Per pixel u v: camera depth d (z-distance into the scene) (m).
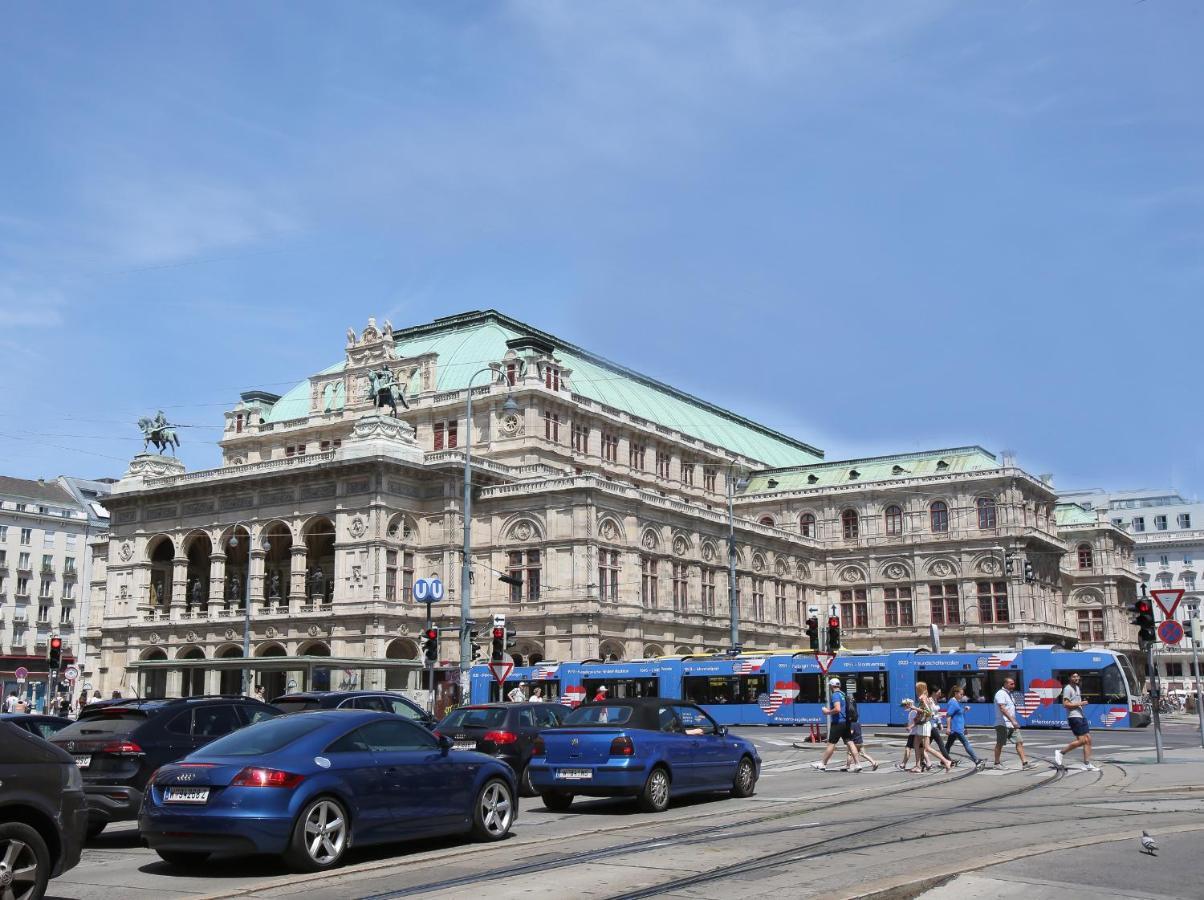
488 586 89.25
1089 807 24.81
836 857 17.89
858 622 118.19
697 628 97.00
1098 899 14.54
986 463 117.31
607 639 85.56
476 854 18.94
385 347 106.62
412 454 90.12
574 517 85.81
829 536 120.94
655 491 112.31
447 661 86.88
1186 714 108.88
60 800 14.46
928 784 31.08
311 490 89.75
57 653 54.56
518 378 100.12
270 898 15.27
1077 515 139.38
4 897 13.59
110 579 100.00
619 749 24.61
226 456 115.44
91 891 16.36
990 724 68.25
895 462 122.88
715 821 22.88
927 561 115.00
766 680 72.44
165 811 17.28
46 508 139.00
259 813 16.92
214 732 23.80
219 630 92.19
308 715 19.16
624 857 18.06
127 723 23.45
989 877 15.84
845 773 36.06
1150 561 170.00
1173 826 21.34
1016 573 108.50
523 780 29.91
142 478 99.94
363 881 16.48
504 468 93.50
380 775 18.62
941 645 112.81
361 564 85.62
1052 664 67.81
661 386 130.25
